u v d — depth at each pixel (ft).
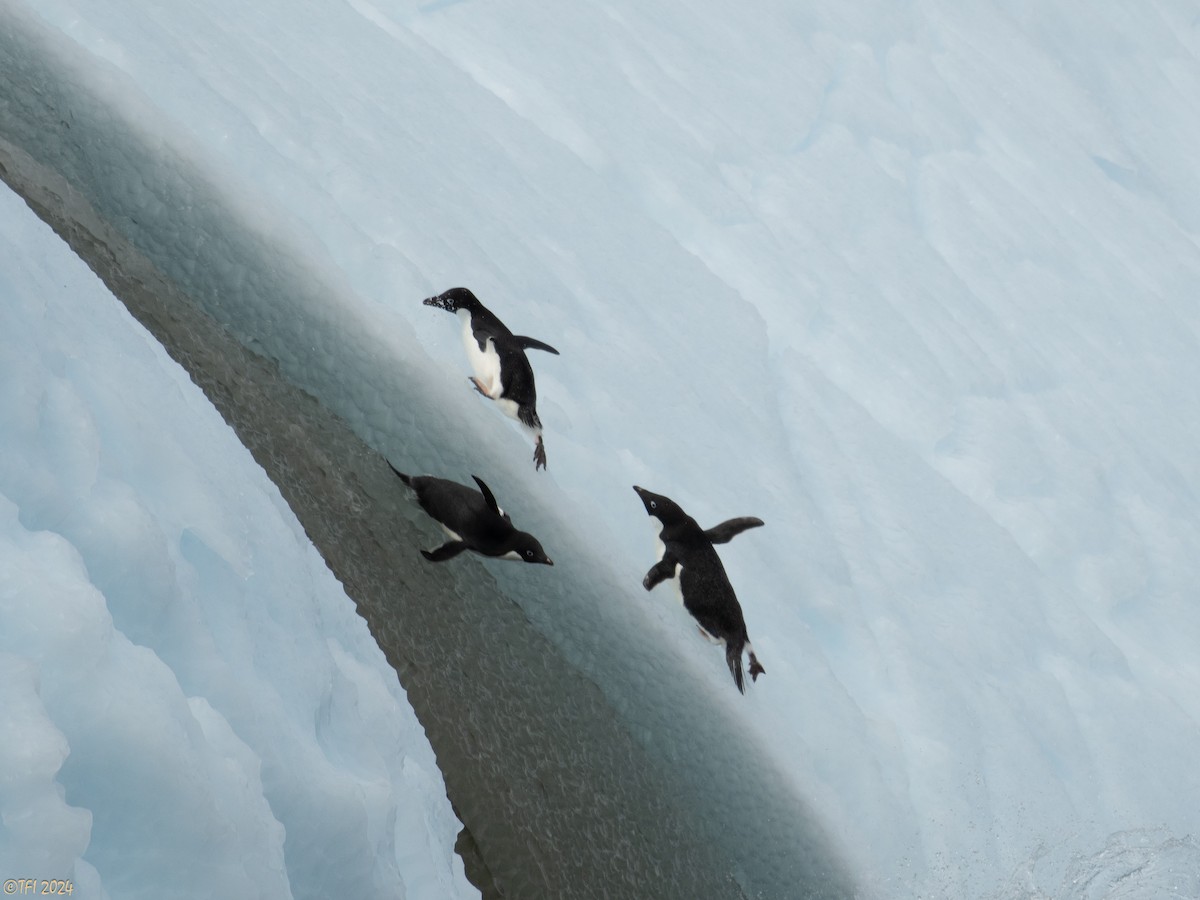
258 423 27.78
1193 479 59.47
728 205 58.03
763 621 37.68
